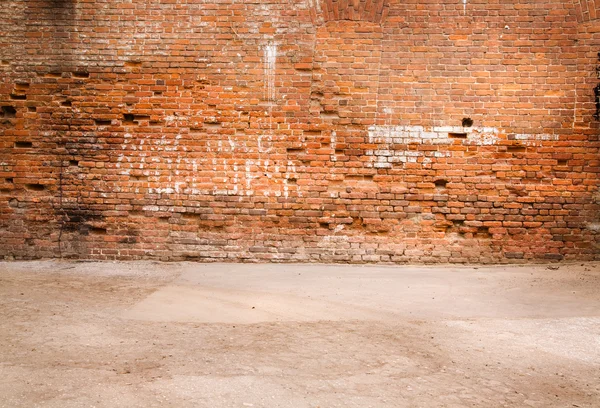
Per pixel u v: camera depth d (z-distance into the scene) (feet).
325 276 21.83
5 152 24.75
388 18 23.99
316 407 10.06
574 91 23.63
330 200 24.18
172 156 24.39
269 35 24.23
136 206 24.45
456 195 23.93
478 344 13.99
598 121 23.57
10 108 24.70
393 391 10.91
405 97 24.00
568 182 23.67
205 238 24.38
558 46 23.65
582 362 12.73
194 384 11.09
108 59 24.45
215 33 24.31
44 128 24.59
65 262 24.17
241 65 24.29
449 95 23.94
